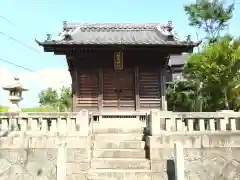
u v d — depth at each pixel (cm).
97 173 877
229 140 912
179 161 797
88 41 1304
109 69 1445
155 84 1441
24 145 933
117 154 981
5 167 919
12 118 959
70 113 950
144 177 877
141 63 1437
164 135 917
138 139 1077
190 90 2297
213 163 897
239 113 933
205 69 1577
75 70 1435
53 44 1281
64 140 928
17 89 1067
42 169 913
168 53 1394
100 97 1418
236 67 1503
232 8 2420
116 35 1547
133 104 1428
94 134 1105
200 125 929
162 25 1667
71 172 902
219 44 1600
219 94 1750
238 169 893
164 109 1412
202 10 2439
